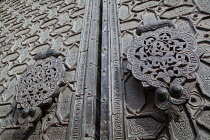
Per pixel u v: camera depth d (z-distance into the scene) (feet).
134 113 2.87
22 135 3.47
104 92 3.34
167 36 3.01
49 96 3.32
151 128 2.65
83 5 5.68
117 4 4.98
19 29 6.51
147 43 3.01
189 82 2.62
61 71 3.60
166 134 2.52
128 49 3.08
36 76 3.67
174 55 2.77
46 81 3.56
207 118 2.48
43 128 3.27
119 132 2.76
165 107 2.38
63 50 4.58
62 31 5.26
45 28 5.78
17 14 7.49
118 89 3.24
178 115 2.35
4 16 7.97
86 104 3.29
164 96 2.39
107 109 3.10
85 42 4.40
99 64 4.05
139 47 3.03
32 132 3.34
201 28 3.51
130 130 2.74
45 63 3.86
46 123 3.32
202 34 3.43
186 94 2.36
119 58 3.68
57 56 4.01
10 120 3.87
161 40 2.98
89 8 5.33
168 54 2.77
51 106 3.47
